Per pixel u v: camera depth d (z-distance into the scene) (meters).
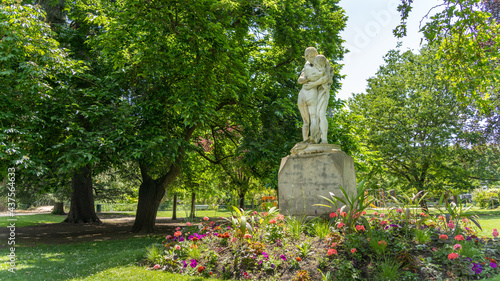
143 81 13.25
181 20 10.19
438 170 26.45
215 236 7.04
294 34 13.72
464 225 7.11
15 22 8.96
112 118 11.74
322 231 6.44
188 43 9.95
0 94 9.73
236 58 10.88
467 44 10.22
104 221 25.00
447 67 11.02
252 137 14.25
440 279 4.86
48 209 44.22
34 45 9.70
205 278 5.77
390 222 6.71
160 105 12.40
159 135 11.90
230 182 21.05
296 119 14.76
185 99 10.79
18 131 9.48
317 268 5.34
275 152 13.78
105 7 11.54
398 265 5.11
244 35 12.69
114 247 11.15
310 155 8.41
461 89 11.05
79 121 12.44
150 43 10.21
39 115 11.09
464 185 25.61
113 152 11.51
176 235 6.98
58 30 14.78
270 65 15.05
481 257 5.39
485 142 25.16
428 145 25.97
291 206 8.52
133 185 27.05
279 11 12.88
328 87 8.96
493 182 30.92
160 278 5.80
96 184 30.14
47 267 7.37
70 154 10.37
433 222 7.08
